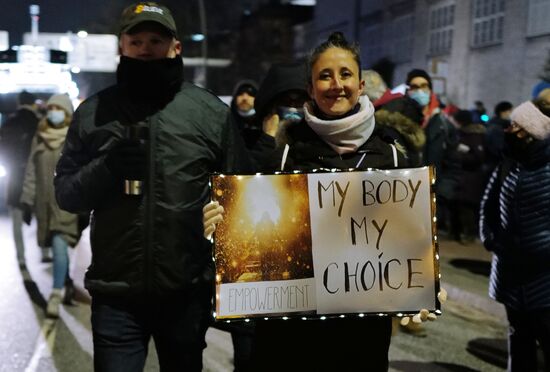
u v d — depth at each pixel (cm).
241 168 326
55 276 666
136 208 298
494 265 445
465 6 1870
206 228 268
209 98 319
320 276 270
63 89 2192
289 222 269
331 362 277
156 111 305
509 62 1667
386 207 272
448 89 1958
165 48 310
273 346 278
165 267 299
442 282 815
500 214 438
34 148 684
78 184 298
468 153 1016
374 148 281
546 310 421
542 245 418
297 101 412
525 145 422
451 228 1090
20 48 2145
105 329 303
